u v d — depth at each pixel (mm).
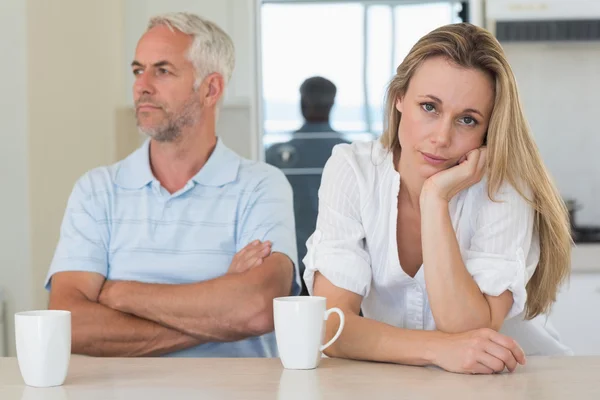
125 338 2189
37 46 3236
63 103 3471
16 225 3152
